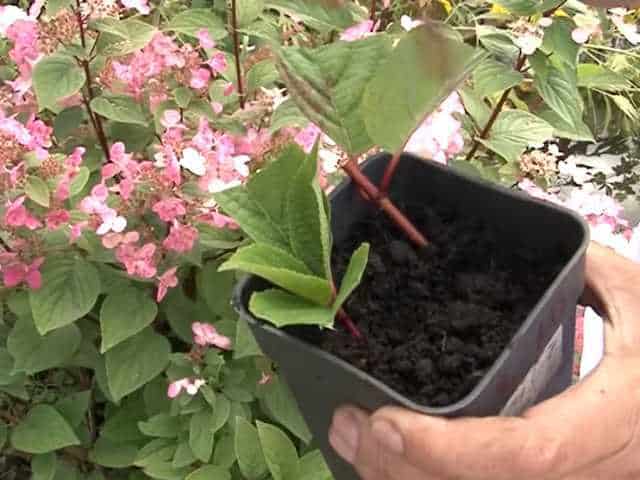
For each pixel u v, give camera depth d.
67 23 1.13
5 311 1.35
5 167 1.06
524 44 1.11
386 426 0.59
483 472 0.59
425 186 0.75
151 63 1.15
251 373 1.27
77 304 1.15
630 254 1.27
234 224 1.12
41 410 1.28
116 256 1.14
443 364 0.63
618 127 2.04
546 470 0.61
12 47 1.32
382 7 1.51
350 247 0.72
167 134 1.11
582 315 1.29
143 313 1.19
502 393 0.62
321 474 1.13
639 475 0.74
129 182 1.09
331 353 0.64
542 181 1.30
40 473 1.26
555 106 1.15
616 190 1.90
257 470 1.17
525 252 0.71
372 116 0.57
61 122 1.18
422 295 0.68
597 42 1.87
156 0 1.50
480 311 0.67
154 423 1.25
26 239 1.14
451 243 0.72
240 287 0.65
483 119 1.29
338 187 0.72
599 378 0.68
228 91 1.25
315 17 1.12
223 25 1.24
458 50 0.49
